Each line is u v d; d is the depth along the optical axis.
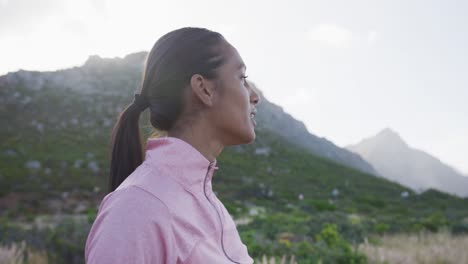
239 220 16.55
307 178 48.38
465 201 42.50
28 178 35.47
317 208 27.88
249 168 49.97
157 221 0.88
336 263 7.63
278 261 6.43
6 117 54.34
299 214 22.03
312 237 10.93
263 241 8.07
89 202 30.75
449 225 17.72
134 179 0.96
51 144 48.75
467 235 15.54
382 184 49.53
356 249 8.23
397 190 46.59
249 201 32.28
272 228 11.87
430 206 38.84
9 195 29.84
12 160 40.81
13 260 6.45
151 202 0.90
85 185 35.19
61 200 30.30
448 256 8.36
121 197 0.90
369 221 18.88
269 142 62.78
